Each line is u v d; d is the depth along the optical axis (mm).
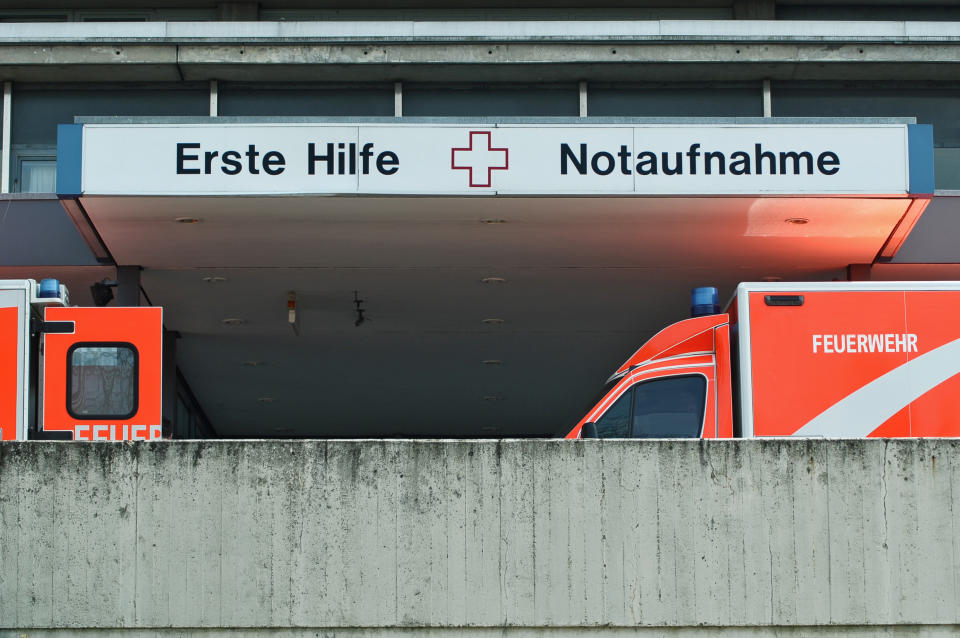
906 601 8898
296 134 12656
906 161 12688
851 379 10594
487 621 8867
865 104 15516
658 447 9039
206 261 15078
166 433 16266
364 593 8898
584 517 8961
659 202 12906
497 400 24219
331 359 20859
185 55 15055
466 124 12672
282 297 16969
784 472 9016
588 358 21141
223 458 9039
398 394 23578
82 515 8984
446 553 8930
